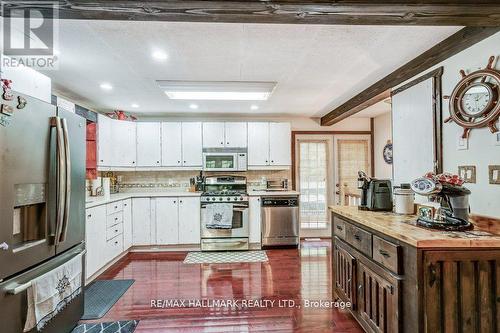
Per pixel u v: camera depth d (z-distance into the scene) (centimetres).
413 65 276
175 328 239
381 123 539
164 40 236
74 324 233
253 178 549
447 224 183
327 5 158
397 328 175
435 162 246
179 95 401
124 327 240
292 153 557
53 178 200
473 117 209
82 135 243
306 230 559
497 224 184
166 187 537
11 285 164
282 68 301
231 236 474
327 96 410
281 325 244
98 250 351
